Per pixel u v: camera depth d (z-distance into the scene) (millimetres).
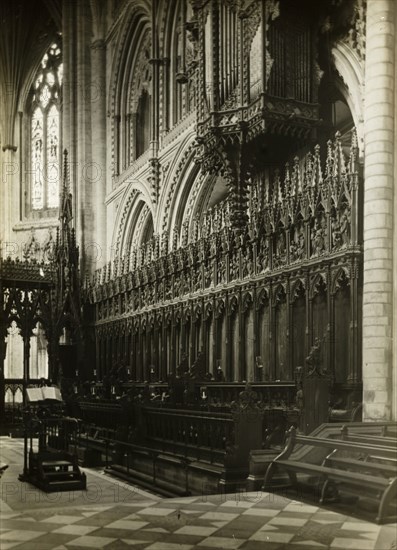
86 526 8805
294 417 13258
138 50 34531
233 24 18969
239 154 18734
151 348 26938
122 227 34594
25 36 41312
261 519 9125
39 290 30484
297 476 11383
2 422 27219
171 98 30500
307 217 16719
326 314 16047
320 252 16250
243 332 19766
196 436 13797
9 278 29734
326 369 14547
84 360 31516
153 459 13508
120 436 16219
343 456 11500
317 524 8836
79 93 37188
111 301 31328
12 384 28688
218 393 16531
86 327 32812
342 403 14742
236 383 15711
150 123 32656
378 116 14258
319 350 13750
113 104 36000
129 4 33531
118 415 17438
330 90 19281
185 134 27891
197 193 27906
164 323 25547
